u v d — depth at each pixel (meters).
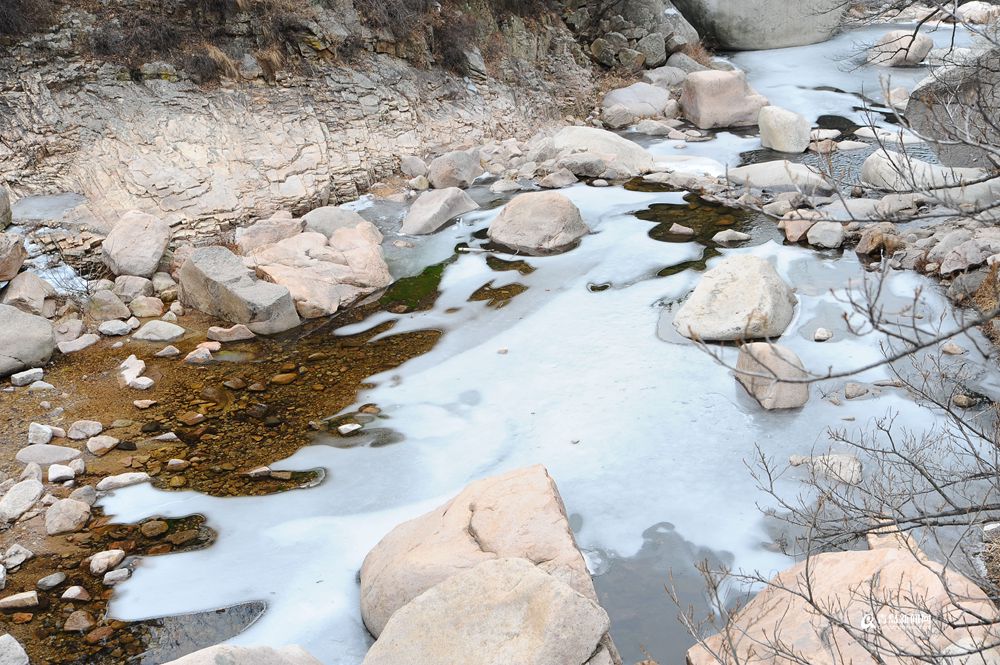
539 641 4.52
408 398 8.16
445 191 12.80
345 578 6.00
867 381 7.89
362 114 14.51
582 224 11.78
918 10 24.58
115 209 11.47
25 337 8.62
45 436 7.56
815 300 9.47
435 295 10.37
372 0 15.40
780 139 15.36
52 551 6.30
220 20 13.66
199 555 6.24
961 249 9.44
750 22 22.03
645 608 5.62
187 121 12.67
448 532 5.69
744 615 5.09
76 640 5.49
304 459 7.31
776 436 7.22
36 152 11.57
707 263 10.63
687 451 7.11
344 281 10.44
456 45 16.52
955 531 5.90
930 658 3.73
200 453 7.44
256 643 5.44
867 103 18.05
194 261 9.85
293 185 12.75
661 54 19.88
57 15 12.46
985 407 7.34
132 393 8.38
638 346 8.77
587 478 6.86
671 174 13.88
